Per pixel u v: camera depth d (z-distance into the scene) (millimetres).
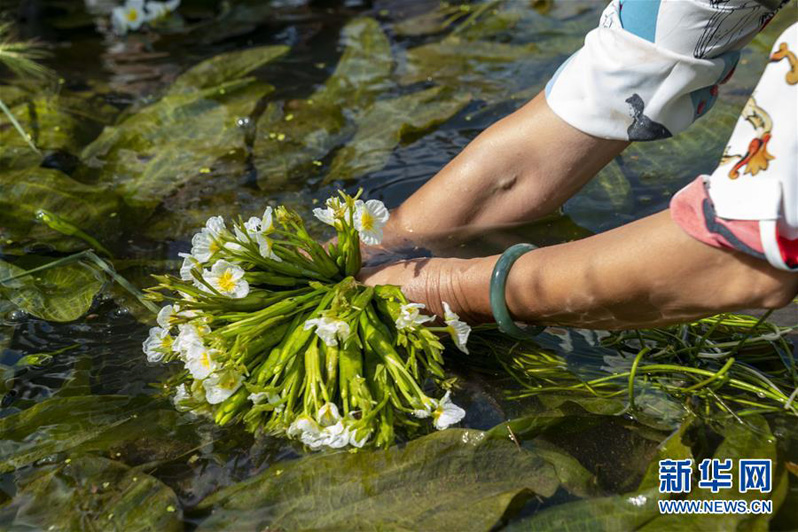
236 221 1237
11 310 1123
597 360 1056
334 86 1536
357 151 1367
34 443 978
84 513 915
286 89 1537
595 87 1061
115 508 917
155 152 1380
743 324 1078
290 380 974
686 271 891
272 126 1433
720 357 1043
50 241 1220
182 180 1322
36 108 1481
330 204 1036
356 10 1914
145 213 1264
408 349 991
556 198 1142
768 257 846
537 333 1019
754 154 844
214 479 942
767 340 1055
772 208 834
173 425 994
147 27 1860
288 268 1027
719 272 881
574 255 947
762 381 1016
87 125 1451
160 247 1210
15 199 1272
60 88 1559
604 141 1093
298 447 967
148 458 962
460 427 986
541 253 977
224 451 967
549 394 1015
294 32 1802
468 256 1149
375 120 1433
